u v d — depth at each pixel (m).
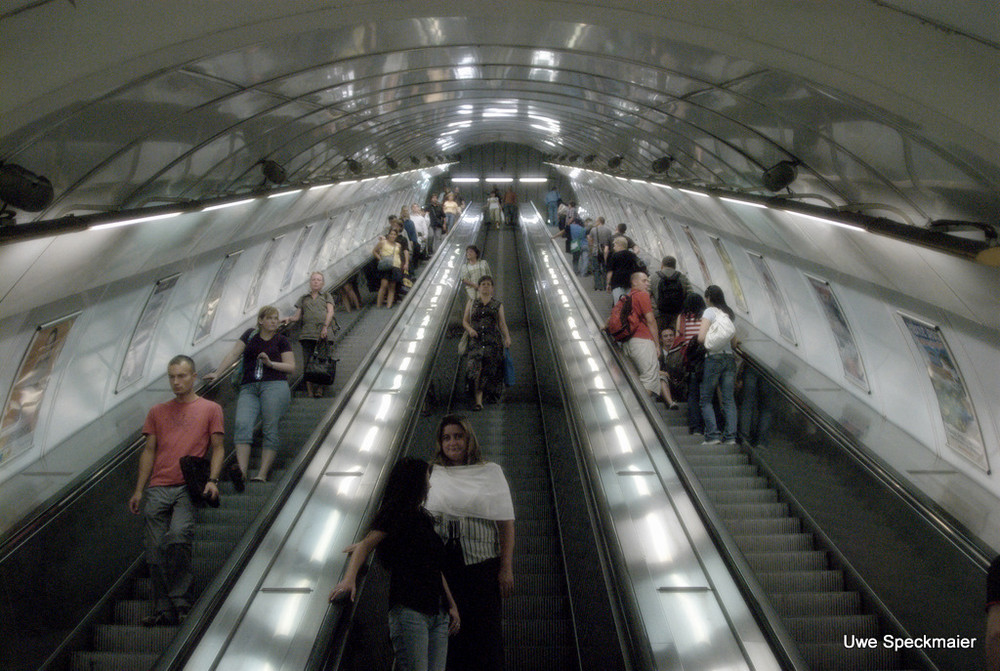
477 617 5.26
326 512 6.90
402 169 24.09
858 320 9.15
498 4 5.65
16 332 7.06
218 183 9.76
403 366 11.36
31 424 7.63
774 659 4.94
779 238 10.20
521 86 12.59
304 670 4.59
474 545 5.32
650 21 5.55
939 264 5.98
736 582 5.55
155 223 8.28
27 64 4.20
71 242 6.68
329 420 8.30
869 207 7.03
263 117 8.77
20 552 5.75
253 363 9.15
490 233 33.72
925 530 5.98
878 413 8.77
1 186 5.17
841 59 4.75
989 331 6.34
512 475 10.44
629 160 17.52
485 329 12.83
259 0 4.91
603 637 5.82
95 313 8.53
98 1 4.07
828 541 7.76
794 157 7.73
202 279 11.80
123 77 4.99
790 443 8.88
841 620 6.59
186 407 6.64
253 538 5.91
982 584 5.19
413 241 23.12
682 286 13.09
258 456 10.37
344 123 11.95
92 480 6.94
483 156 45.44
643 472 7.73
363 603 5.66
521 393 13.93
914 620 6.12
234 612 5.29
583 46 7.65
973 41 4.04
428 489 5.14
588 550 6.76
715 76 6.95
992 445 6.82
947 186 5.34
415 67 9.62
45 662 5.89
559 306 15.75
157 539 6.34
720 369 10.01
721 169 11.00
